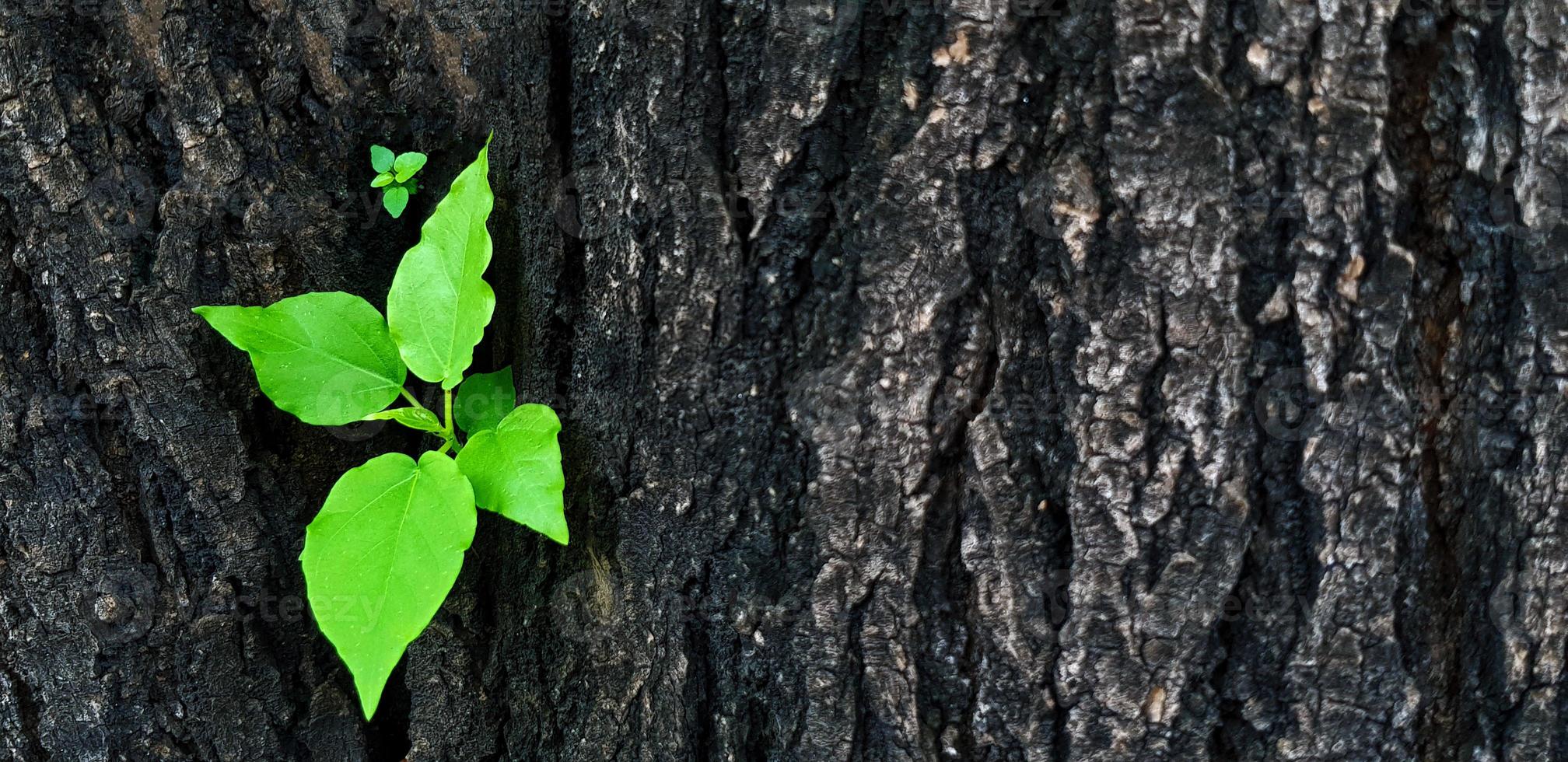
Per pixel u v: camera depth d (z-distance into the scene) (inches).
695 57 29.2
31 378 30.8
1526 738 29.5
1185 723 29.6
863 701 30.0
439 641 31.7
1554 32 28.4
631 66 29.5
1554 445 29.0
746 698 30.4
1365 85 28.4
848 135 29.2
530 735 31.7
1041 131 28.8
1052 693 29.7
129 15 30.3
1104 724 29.6
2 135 30.2
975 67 28.7
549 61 30.2
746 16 29.1
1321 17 28.3
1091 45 28.6
